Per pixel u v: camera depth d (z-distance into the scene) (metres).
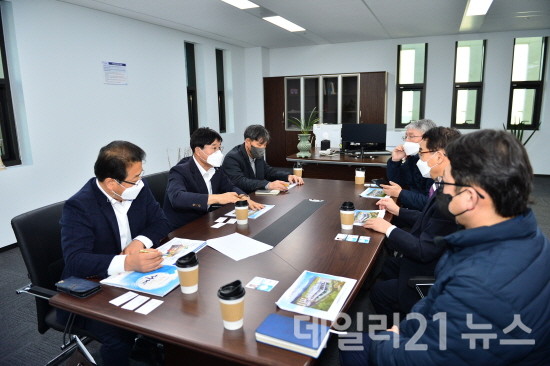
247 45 7.48
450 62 6.79
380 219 1.86
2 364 1.94
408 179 2.93
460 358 0.80
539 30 6.23
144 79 5.23
